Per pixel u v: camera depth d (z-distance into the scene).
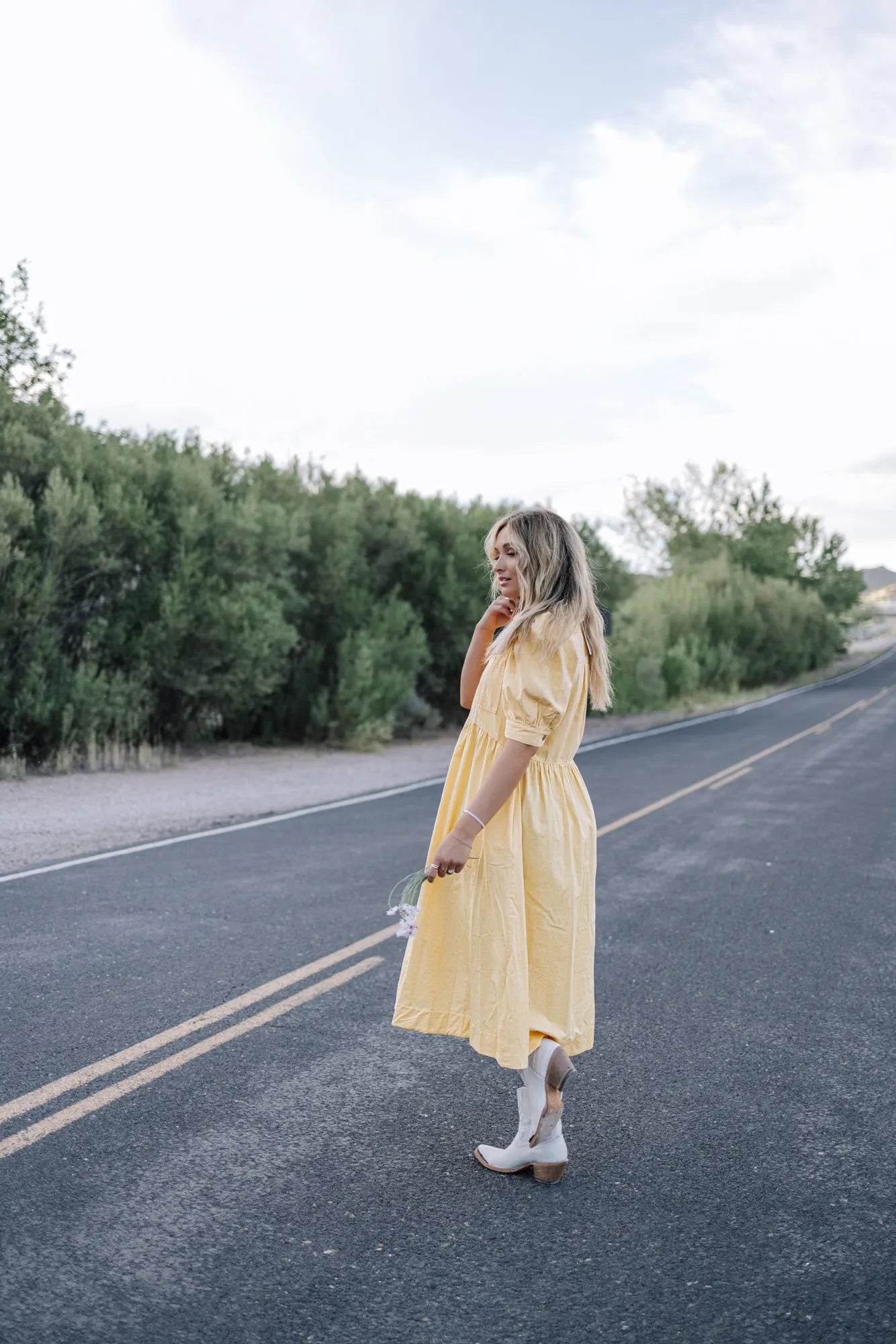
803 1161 3.28
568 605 2.87
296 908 6.36
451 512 21.70
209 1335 2.32
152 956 5.32
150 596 14.86
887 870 7.99
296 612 17.89
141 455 15.84
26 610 13.27
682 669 33.94
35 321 15.09
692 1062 4.12
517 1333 2.36
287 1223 2.83
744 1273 2.62
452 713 21.78
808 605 56.03
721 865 8.12
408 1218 2.88
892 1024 4.58
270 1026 4.36
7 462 13.99
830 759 16.33
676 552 65.38
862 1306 2.49
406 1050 4.13
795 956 5.64
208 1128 3.41
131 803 10.62
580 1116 3.61
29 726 13.13
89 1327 2.34
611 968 5.40
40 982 4.87
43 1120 3.43
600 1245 2.75
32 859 7.80
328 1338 2.32
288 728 17.62
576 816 3.10
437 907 3.07
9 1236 2.72
